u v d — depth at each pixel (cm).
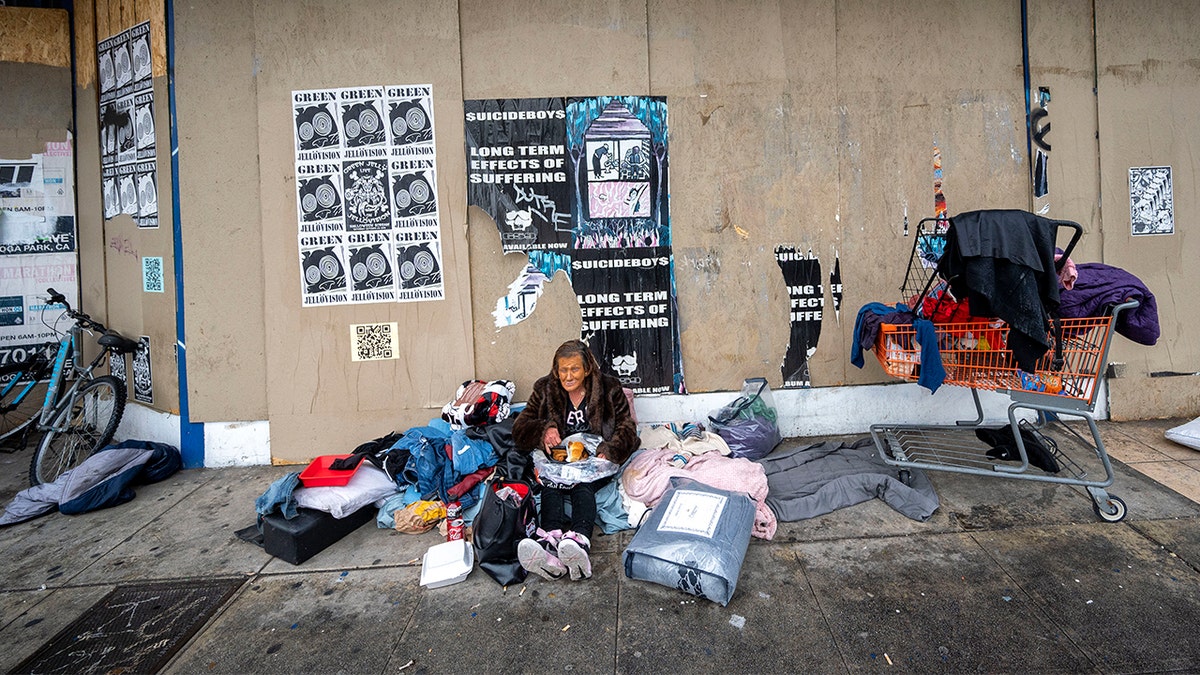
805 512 322
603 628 241
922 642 227
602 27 416
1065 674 209
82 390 431
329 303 418
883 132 429
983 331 318
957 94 429
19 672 230
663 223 423
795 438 435
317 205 414
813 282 430
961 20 427
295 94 411
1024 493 337
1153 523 301
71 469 397
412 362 422
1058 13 429
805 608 249
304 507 316
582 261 424
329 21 409
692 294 428
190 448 426
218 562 304
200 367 424
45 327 506
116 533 335
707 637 234
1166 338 443
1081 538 291
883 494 334
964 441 402
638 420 428
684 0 418
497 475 319
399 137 414
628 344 428
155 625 256
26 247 499
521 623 247
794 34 422
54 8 487
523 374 429
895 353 340
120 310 468
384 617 255
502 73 417
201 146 416
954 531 302
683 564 254
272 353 418
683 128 422
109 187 466
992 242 276
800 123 425
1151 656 216
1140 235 440
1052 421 438
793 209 428
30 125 493
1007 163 433
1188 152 440
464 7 413
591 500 305
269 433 425
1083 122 435
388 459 348
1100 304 294
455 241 418
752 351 433
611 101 419
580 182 420
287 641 242
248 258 420
